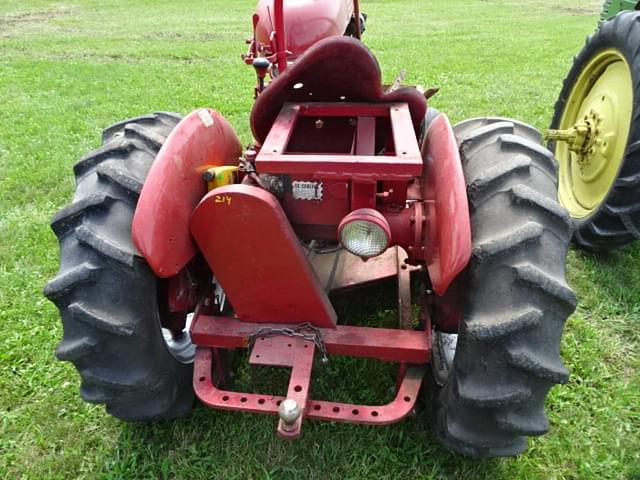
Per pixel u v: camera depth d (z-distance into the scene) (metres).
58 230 1.96
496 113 6.05
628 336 2.91
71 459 2.27
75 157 5.17
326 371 2.59
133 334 1.87
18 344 2.88
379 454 2.23
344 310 2.93
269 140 1.95
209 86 7.64
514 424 1.80
